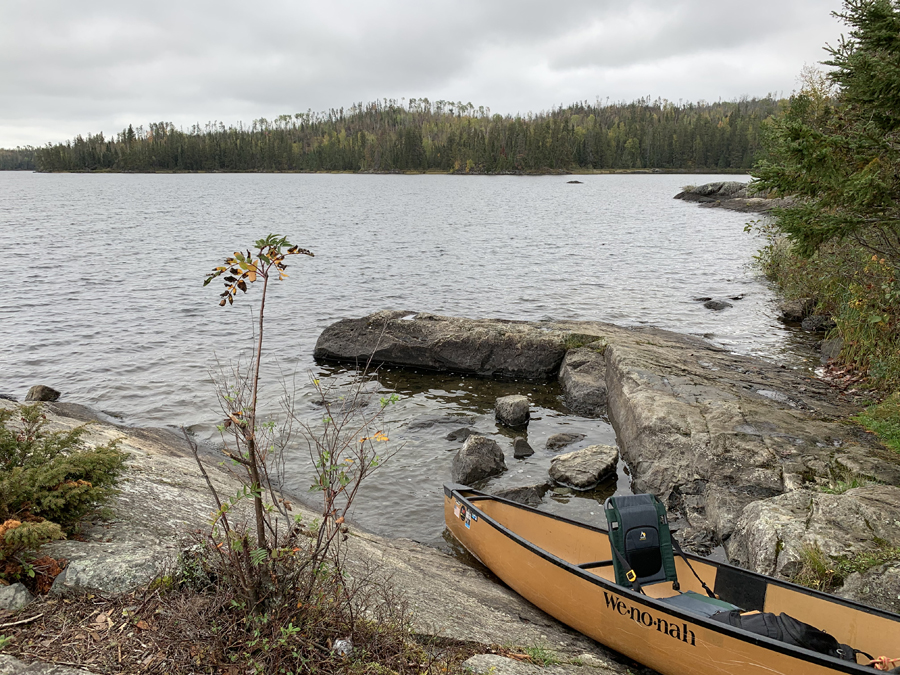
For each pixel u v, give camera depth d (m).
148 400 11.87
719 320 18.80
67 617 3.49
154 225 46.06
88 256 29.77
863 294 12.31
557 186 120.81
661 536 5.21
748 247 34.06
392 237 39.22
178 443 9.79
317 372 14.04
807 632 4.05
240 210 62.50
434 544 7.53
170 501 5.62
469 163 188.75
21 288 21.84
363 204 72.31
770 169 7.91
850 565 5.45
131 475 6.16
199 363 14.23
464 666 3.91
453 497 7.53
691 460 8.53
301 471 9.06
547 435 10.95
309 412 11.44
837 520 6.16
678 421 9.34
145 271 25.95
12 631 3.33
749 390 11.09
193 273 25.72
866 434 8.92
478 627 4.71
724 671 4.16
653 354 12.97
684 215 55.25
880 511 6.15
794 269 19.64
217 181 157.38
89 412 10.86
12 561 3.76
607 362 13.12
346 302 20.94
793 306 18.95
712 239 37.72
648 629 4.61
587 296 22.09
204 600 3.65
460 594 5.55
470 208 65.25
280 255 3.29
